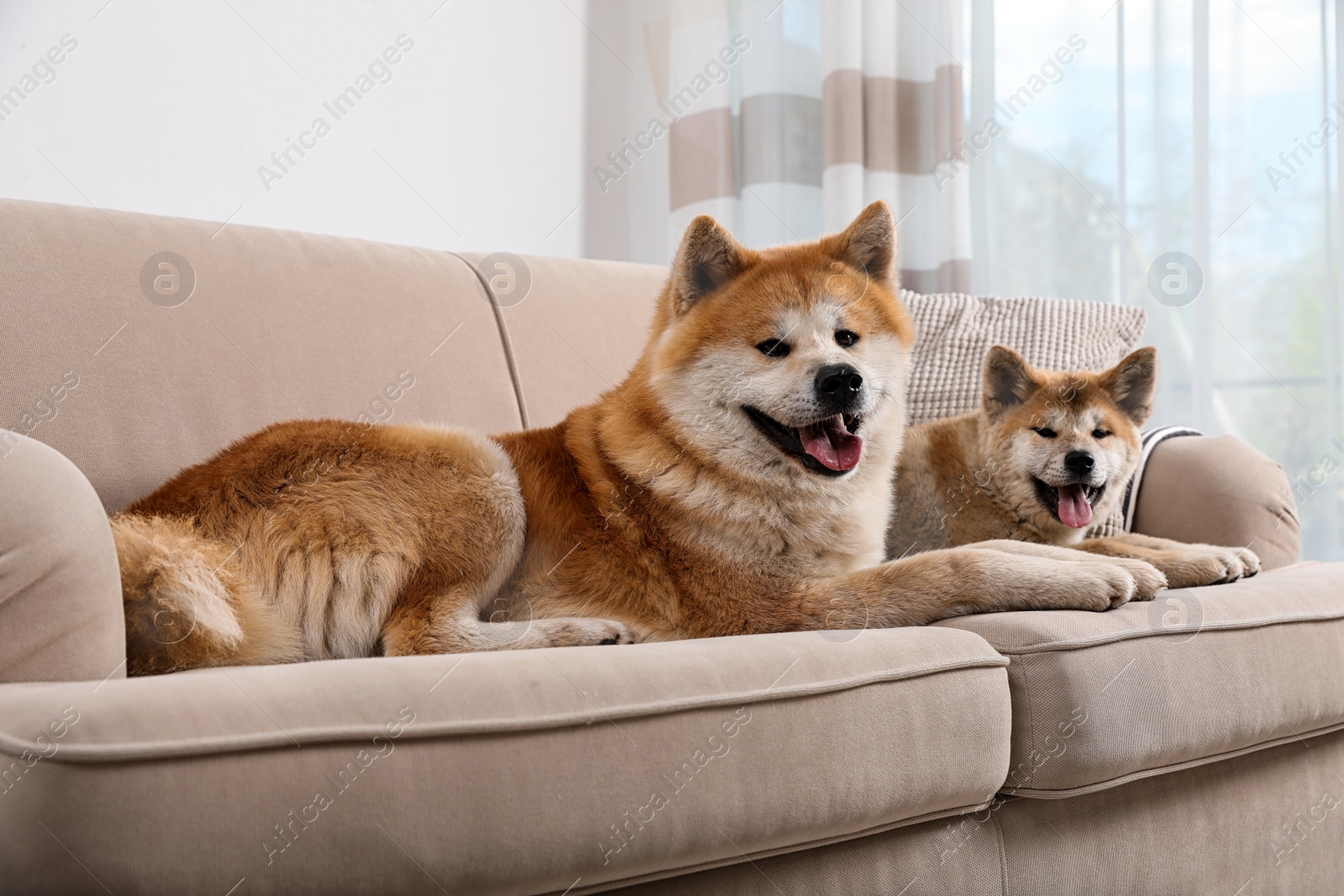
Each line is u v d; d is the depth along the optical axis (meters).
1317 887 1.59
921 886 1.17
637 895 0.98
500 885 0.85
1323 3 3.19
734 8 3.14
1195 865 1.42
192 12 2.24
